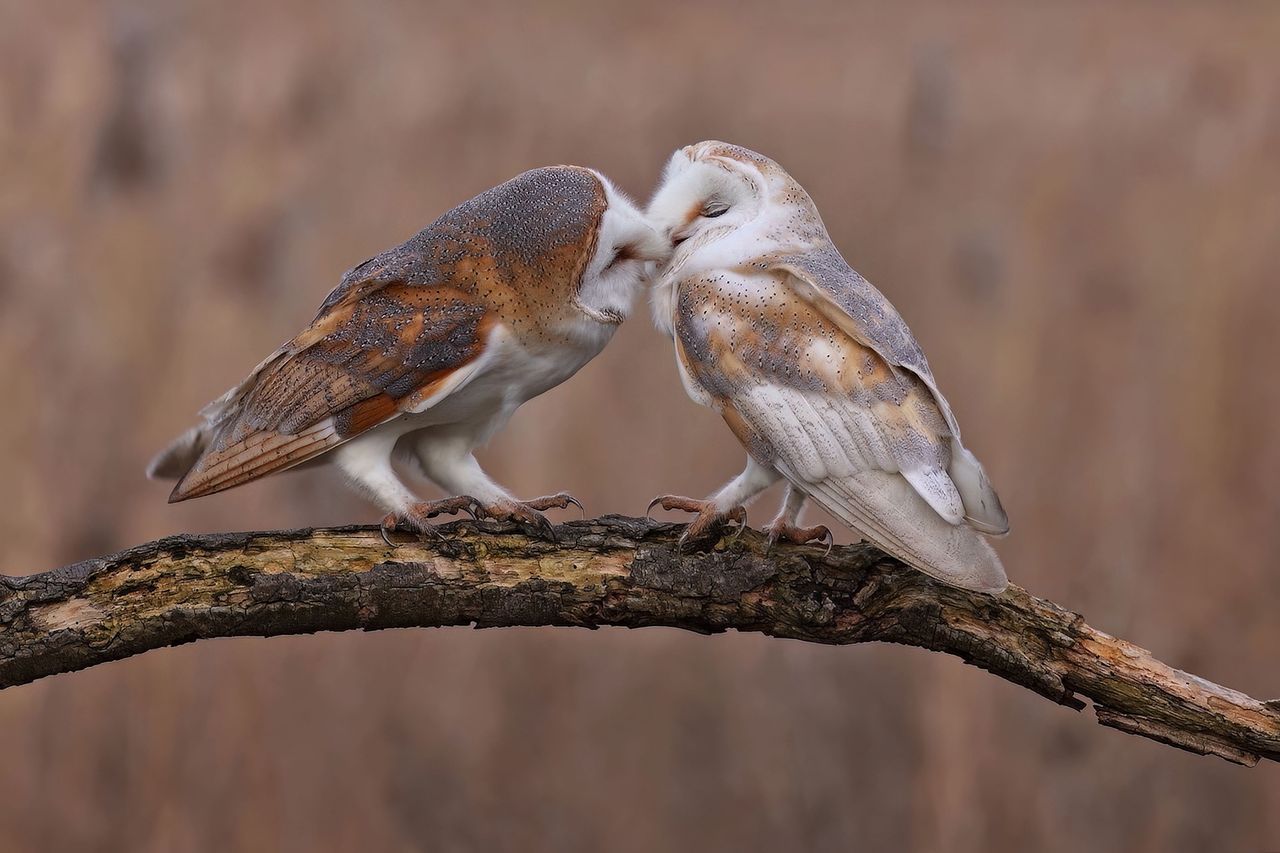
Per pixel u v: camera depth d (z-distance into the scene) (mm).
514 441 11891
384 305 5621
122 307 12531
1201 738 5148
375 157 15289
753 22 23281
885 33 22891
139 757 10586
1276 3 26641
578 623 5375
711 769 11539
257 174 14484
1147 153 17328
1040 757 11586
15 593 5145
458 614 5328
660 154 16891
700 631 5395
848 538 11023
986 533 5316
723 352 5535
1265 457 12898
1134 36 23328
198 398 12039
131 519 11445
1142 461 12906
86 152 14523
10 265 12859
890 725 11695
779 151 17219
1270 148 16938
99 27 16625
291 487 11266
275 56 17562
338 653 11227
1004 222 15383
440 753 11188
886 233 15625
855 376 5344
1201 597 12336
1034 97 19141
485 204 5770
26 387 11789
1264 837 11258
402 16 20672
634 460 11969
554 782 11273
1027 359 13531
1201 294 14188
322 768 10930
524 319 5609
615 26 22094
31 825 10375
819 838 11398
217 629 5238
